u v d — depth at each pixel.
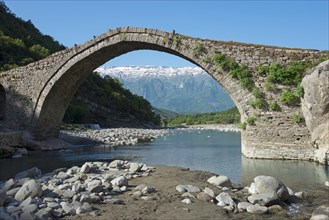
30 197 9.77
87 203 9.73
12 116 29.33
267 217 9.23
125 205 10.09
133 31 23.98
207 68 21.19
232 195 11.20
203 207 9.92
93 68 29.20
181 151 27.14
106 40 25.50
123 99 88.62
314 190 12.76
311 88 17.91
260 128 20.08
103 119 74.25
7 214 8.26
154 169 16.38
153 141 37.75
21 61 50.69
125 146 31.59
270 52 19.95
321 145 18.56
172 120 132.38
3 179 15.46
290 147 19.55
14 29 70.12
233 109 125.19
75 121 59.03
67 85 29.47
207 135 49.47
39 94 28.47
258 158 20.16
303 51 19.52
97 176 14.01
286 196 10.94
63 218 8.88
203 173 15.49
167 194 11.35
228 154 24.45
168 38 22.45
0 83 29.83
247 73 20.20
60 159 22.64
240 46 20.53
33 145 27.52
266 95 19.94
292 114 19.47
